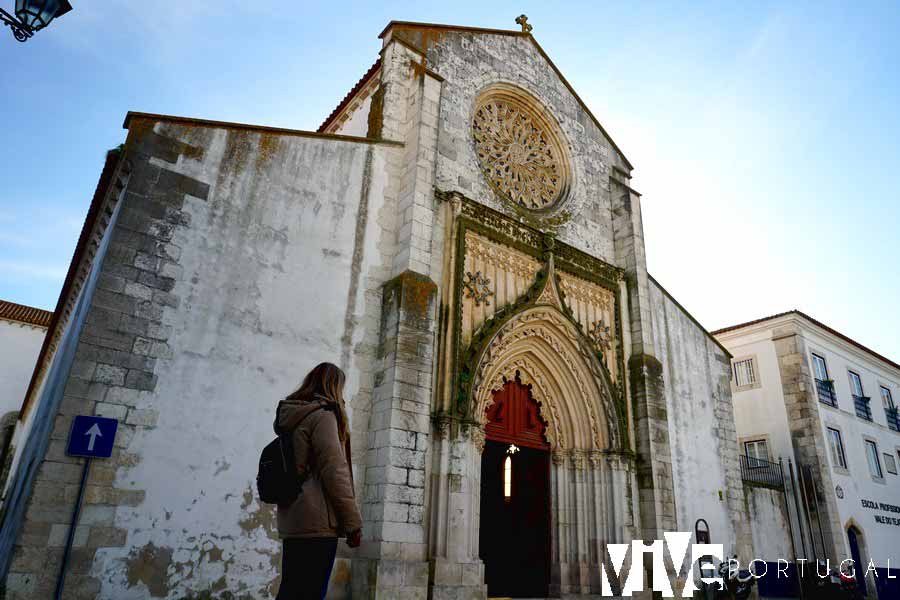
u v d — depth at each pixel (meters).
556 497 16.77
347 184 14.50
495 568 18.53
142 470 10.27
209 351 11.55
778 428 28.78
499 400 16.55
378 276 14.27
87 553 9.43
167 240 11.62
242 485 11.23
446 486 13.30
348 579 11.80
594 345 18.06
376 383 13.31
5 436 28.33
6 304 30.95
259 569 11.00
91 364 10.26
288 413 4.32
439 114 16.88
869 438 31.59
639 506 17.34
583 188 20.67
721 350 23.48
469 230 16.12
